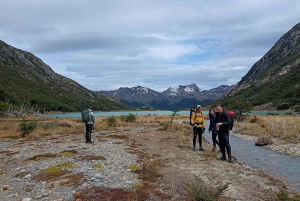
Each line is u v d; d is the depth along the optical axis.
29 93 186.25
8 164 9.13
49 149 12.26
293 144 15.09
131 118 37.75
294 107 107.88
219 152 12.18
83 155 10.44
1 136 19.11
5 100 112.44
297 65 190.00
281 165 10.48
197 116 12.09
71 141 15.35
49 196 5.71
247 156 12.51
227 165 9.07
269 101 139.62
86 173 7.57
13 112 72.62
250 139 19.20
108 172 7.73
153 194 5.93
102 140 15.79
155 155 10.79
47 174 7.46
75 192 5.75
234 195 5.99
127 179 7.05
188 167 8.68
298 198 5.72
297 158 11.80
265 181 7.22
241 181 7.12
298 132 18.67
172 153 11.34
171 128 24.80
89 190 6.01
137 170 7.98
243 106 42.03
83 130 24.02
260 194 6.09
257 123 30.50
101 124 29.73
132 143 14.06
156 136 18.30
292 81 157.12
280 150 13.91
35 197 5.68
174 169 8.38
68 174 7.53
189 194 5.84
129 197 5.48
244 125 29.75
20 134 19.81
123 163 9.00
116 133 20.73
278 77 190.88
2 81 189.62
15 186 6.54
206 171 8.14
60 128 24.47
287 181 8.12
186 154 11.10
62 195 5.76
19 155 10.84
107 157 10.05
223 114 9.93
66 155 10.45
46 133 20.45
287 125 22.97
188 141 15.87
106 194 5.74
